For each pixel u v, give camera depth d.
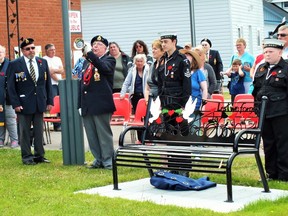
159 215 12.47
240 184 15.55
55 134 27.66
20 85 19.64
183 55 16.41
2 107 23.67
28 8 36.31
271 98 15.41
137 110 22.00
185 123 15.62
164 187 15.06
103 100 18.12
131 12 62.62
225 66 59.88
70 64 19.19
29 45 19.72
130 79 22.80
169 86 16.36
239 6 62.31
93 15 63.97
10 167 19.08
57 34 38.03
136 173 17.23
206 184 15.06
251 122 17.20
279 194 14.20
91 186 15.79
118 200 13.91
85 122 18.47
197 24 60.59
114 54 25.27
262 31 70.56
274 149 15.76
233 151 13.73
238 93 26.12
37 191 15.16
